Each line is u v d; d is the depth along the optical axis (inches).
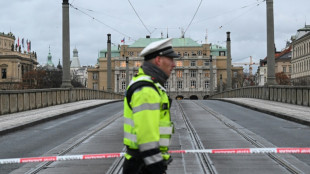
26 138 484.1
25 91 833.5
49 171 304.5
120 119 714.8
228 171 295.0
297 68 3988.7
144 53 135.8
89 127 596.1
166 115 133.9
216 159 340.5
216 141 438.3
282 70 4771.2
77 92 1244.5
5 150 397.4
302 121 595.8
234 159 339.6
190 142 431.2
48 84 4303.6
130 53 5546.3
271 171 294.8
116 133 520.4
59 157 232.1
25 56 5339.6
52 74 4392.2
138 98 124.6
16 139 475.5
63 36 1080.8
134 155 131.2
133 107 125.8
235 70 5826.8
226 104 1168.8
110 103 1288.1
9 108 761.0
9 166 325.4
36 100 900.0
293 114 686.5
